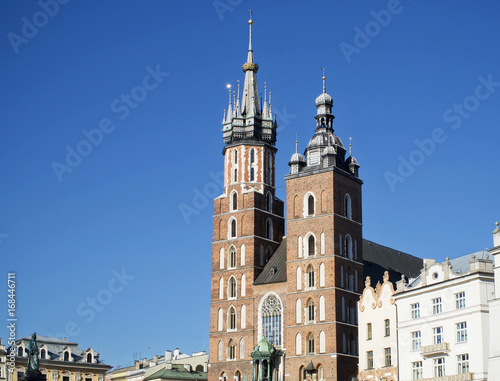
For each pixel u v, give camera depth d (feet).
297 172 468.34
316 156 468.75
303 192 462.60
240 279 480.64
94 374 597.52
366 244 515.91
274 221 498.69
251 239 481.46
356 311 448.65
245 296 475.72
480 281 340.80
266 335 462.60
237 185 497.05
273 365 449.06
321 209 453.58
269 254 489.67
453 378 341.82
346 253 453.99
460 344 344.90
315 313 441.68
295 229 460.96
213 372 476.54
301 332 444.14
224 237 493.77
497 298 327.06
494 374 323.37
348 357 434.30
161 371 613.93
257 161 501.56
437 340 357.61
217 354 478.18
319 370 433.07
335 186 453.99
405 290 378.94
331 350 430.20
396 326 382.01
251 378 460.14
